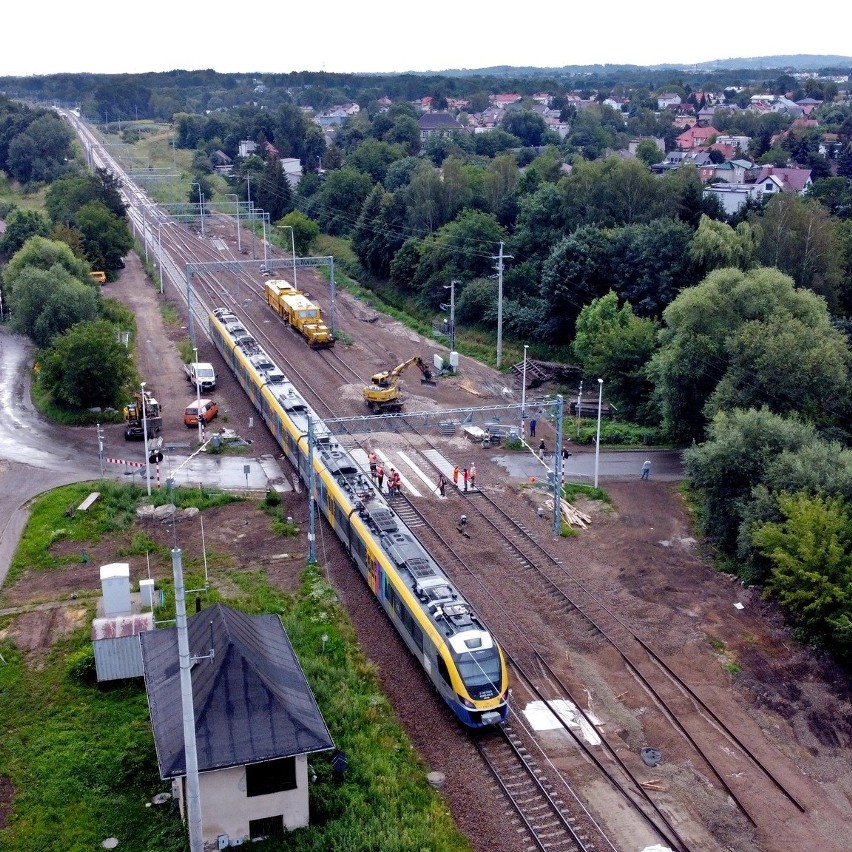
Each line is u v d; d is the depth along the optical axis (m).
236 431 65.12
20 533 49.16
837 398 55.34
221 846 27.30
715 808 30.25
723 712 35.34
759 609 42.62
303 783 27.70
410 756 32.16
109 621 36.31
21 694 35.03
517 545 48.78
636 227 87.12
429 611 36.16
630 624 41.31
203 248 134.25
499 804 30.02
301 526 50.91
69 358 66.62
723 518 48.09
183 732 26.31
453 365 80.94
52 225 118.00
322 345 86.94
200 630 31.08
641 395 70.38
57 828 28.03
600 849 28.12
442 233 102.94
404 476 58.50
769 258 82.69
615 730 34.16
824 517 40.31
